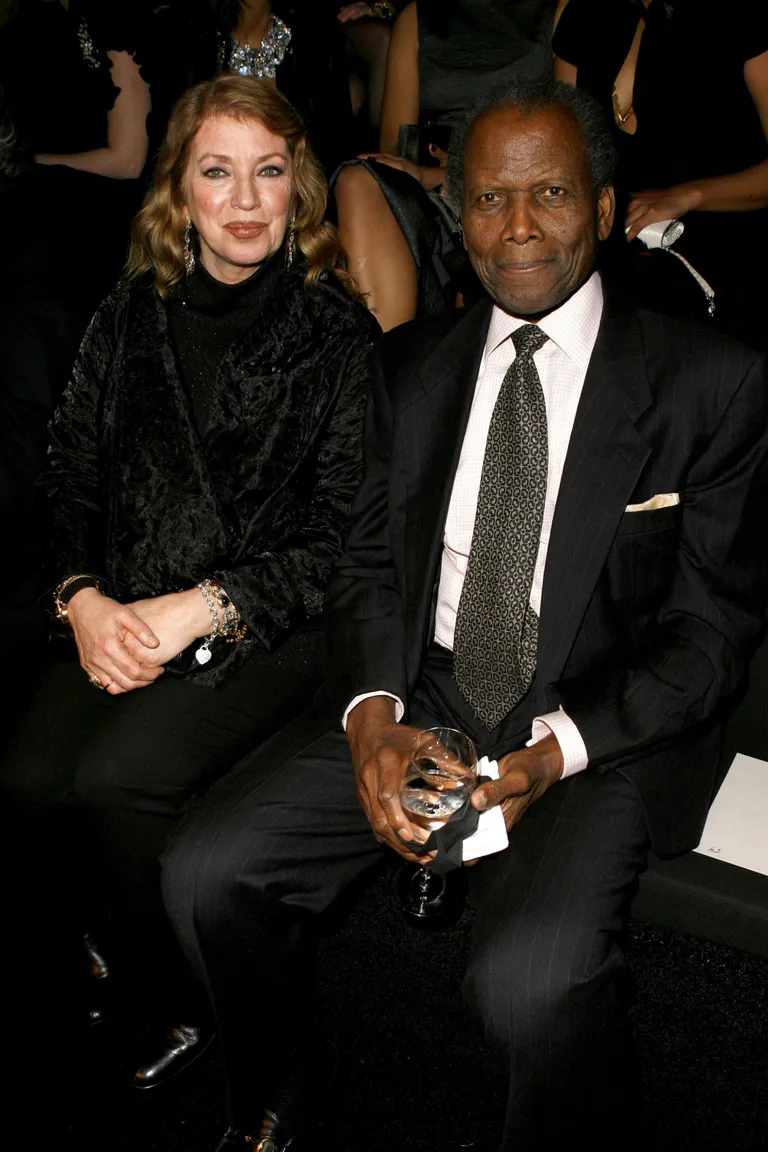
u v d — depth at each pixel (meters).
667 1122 1.80
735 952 2.10
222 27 3.13
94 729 1.87
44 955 2.10
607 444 1.60
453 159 1.67
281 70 3.17
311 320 1.91
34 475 2.14
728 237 2.47
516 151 1.54
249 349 1.88
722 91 2.36
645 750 1.61
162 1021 1.94
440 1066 1.91
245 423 1.88
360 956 2.13
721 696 1.63
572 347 1.63
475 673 1.73
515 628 1.67
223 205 1.80
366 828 1.72
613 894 1.52
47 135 3.34
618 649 1.67
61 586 1.94
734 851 1.77
